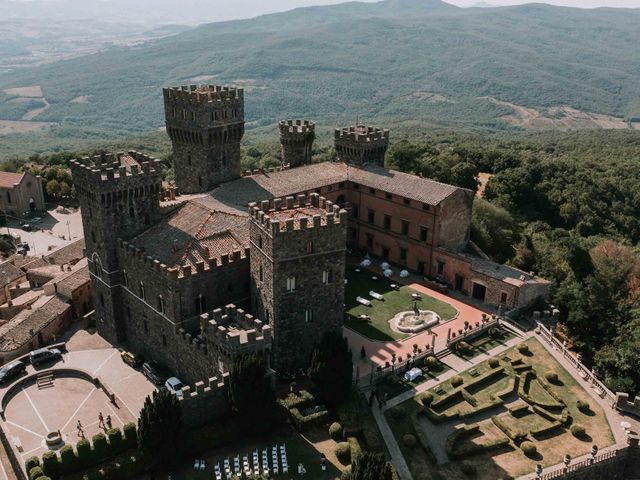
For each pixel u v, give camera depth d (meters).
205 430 67.25
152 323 82.38
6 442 69.06
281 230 70.88
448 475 64.25
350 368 71.62
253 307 80.81
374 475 52.66
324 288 76.56
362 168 122.81
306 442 67.94
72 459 62.62
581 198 169.00
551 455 68.25
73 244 127.69
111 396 75.81
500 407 75.94
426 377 80.31
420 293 104.44
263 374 66.94
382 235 117.38
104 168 86.19
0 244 138.62
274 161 195.50
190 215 88.81
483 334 91.88
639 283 112.69
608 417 75.00
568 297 107.06
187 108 101.06
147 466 63.59
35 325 90.62
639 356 86.69
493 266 102.81
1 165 199.75
